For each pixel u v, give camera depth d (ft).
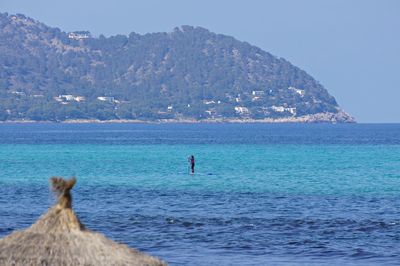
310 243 271.08
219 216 338.95
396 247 264.52
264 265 233.55
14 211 355.56
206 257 244.63
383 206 381.81
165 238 278.67
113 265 127.75
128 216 337.93
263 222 320.91
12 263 127.65
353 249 260.42
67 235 130.31
